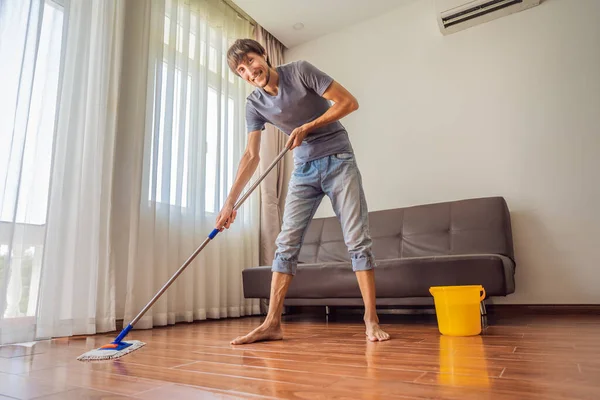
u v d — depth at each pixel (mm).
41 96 1886
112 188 2182
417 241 2684
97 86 2137
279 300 1598
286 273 1632
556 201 2570
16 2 1796
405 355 1136
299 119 1708
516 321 2100
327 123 1584
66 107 1985
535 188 2648
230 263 3014
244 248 3178
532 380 797
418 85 3203
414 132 3152
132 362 1129
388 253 2768
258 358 1153
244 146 3283
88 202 2029
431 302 2316
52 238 1851
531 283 2557
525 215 2648
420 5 3301
